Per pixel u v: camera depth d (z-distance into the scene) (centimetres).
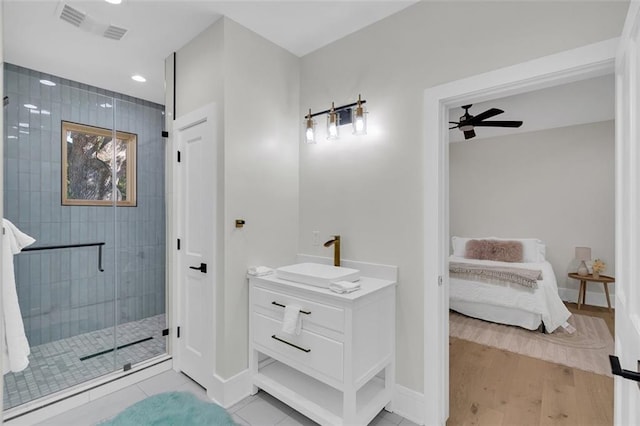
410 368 201
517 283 361
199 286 237
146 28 228
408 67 205
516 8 166
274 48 248
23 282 250
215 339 220
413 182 201
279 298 206
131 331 307
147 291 321
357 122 211
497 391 235
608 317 396
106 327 291
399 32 209
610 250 439
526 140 504
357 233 228
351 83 234
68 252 273
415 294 200
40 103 259
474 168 551
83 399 217
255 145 233
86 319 280
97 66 284
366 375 181
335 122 225
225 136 214
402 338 204
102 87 327
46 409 203
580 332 348
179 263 258
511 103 364
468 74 181
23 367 188
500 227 527
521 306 355
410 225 202
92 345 280
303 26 227
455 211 570
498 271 379
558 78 158
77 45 249
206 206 229
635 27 97
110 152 298
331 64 246
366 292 180
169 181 267
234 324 219
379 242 217
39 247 258
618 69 122
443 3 191
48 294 261
